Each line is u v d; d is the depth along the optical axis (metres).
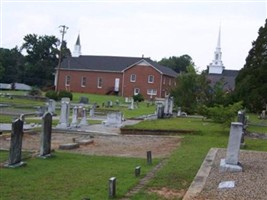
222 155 15.90
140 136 24.48
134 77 84.31
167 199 10.18
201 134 24.69
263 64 40.41
